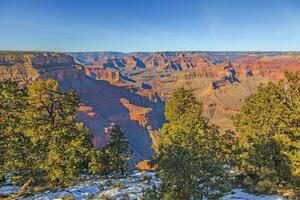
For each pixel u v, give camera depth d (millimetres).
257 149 30312
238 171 32156
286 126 29672
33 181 30766
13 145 27766
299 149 28891
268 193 25922
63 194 26891
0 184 31781
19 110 27812
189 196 18266
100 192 27047
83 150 30609
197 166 18141
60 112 30453
